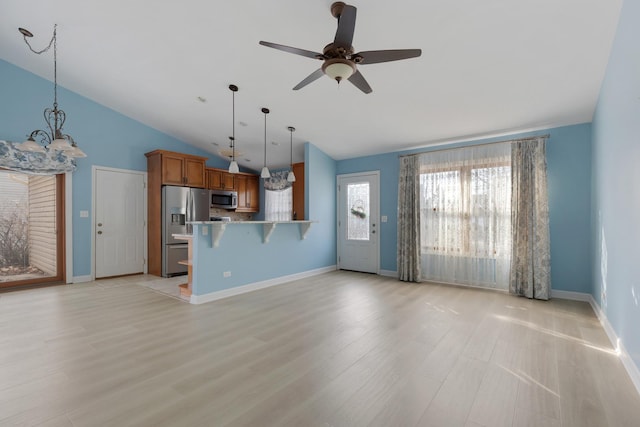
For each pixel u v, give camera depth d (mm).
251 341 2713
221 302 3938
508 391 1948
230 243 4293
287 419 1670
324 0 2549
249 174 7668
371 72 3369
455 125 4457
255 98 4402
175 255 5582
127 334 2857
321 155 6027
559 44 2734
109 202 5363
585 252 3998
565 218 4133
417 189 5223
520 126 4309
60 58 4027
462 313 3516
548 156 4262
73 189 4969
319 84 3836
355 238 6199
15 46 3869
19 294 4281
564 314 3477
